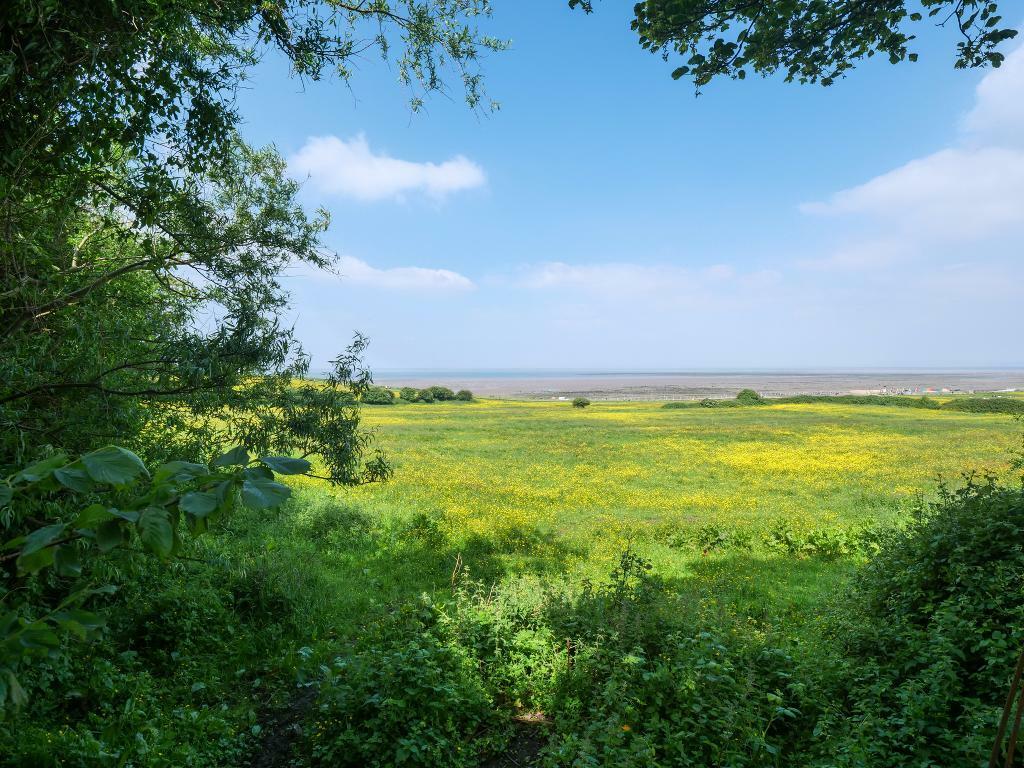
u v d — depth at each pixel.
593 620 6.35
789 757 4.31
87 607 5.64
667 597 7.25
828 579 9.95
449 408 61.47
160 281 6.83
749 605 8.51
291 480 16.98
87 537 1.40
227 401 6.23
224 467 1.46
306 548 10.70
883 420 43.56
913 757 3.85
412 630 6.31
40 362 4.89
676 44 5.45
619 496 17.89
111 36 4.15
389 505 14.84
